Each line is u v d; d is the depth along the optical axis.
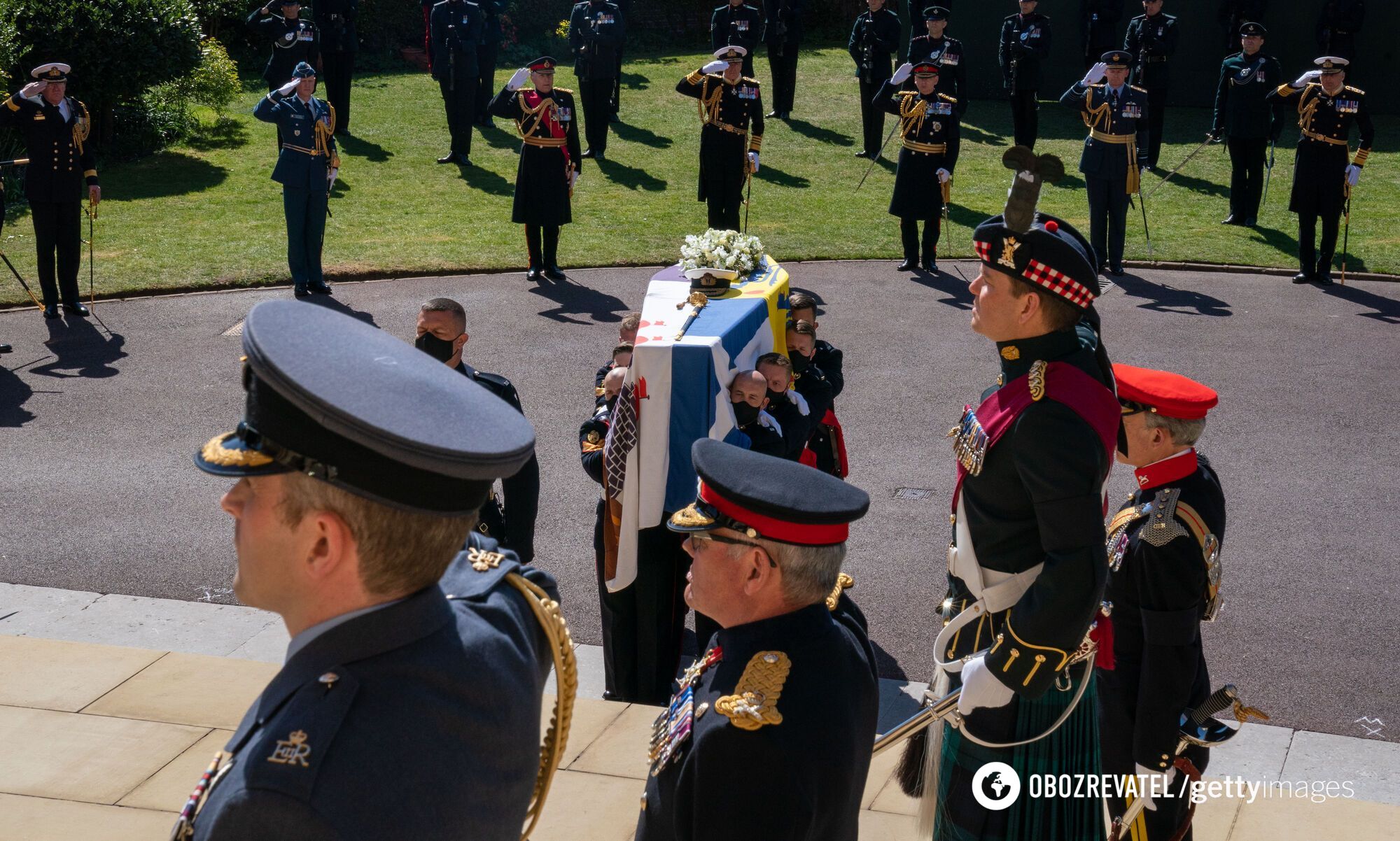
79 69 16.47
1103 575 2.54
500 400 1.66
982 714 2.87
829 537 2.25
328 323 1.60
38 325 11.34
